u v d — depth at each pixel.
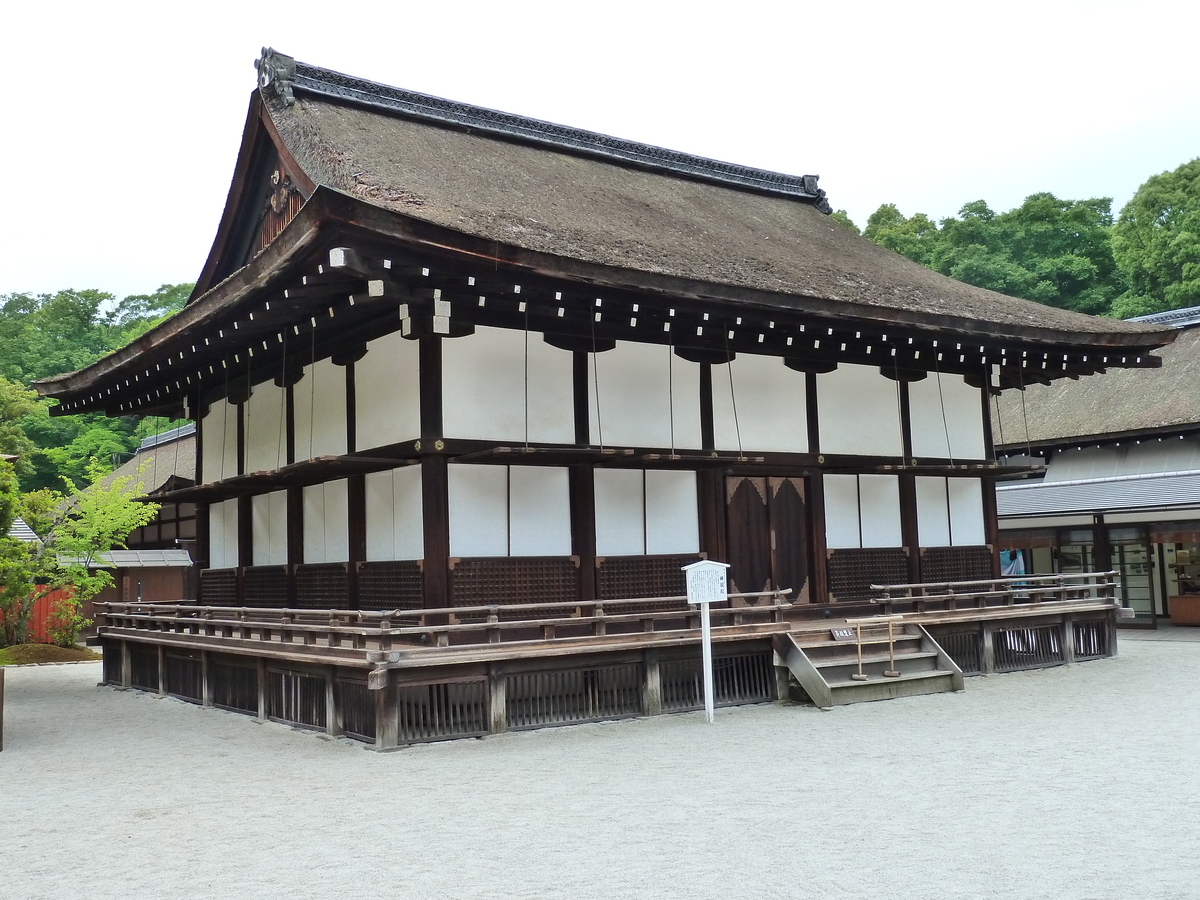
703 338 14.06
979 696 12.84
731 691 12.54
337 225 9.48
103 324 59.91
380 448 12.01
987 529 17.47
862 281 16.17
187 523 31.61
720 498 14.02
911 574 16.14
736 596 12.52
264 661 12.48
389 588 12.38
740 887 5.43
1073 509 24.31
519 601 12.11
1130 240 48.97
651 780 8.23
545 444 12.49
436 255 10.16
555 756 9.38
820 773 8.38
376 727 9.93
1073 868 5.66
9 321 56.22
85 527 24.16
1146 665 16.08
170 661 15.64
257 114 14.91
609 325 13.09
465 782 8.34
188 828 7.13
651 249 13.24
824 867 5.76
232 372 16.52
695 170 21.42
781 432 14.89
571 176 17.72
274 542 15.54
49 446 45.81
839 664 12.81
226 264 16.67
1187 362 27.69
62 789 8.70
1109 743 9.51
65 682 18.56
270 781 8.70
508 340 12.35
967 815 6.89
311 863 6.13
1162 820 6.69
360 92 16.94
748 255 15.38
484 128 18.36
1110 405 28.23
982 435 17.53
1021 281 49.53
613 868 5.84
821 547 15.09
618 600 11.55
